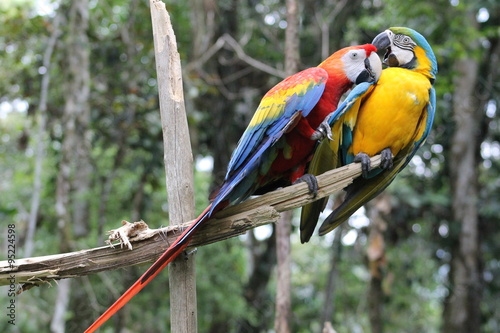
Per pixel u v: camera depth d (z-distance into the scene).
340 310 12.74
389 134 3.87
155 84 8.88
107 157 10.45
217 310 9.91
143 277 3.26
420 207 10.62
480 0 8.80
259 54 10.25
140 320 9.70
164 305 9.85
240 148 3.79
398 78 3.85
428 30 8.81
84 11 8.45
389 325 12.27
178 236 3.48
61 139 8.94
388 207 9.25
